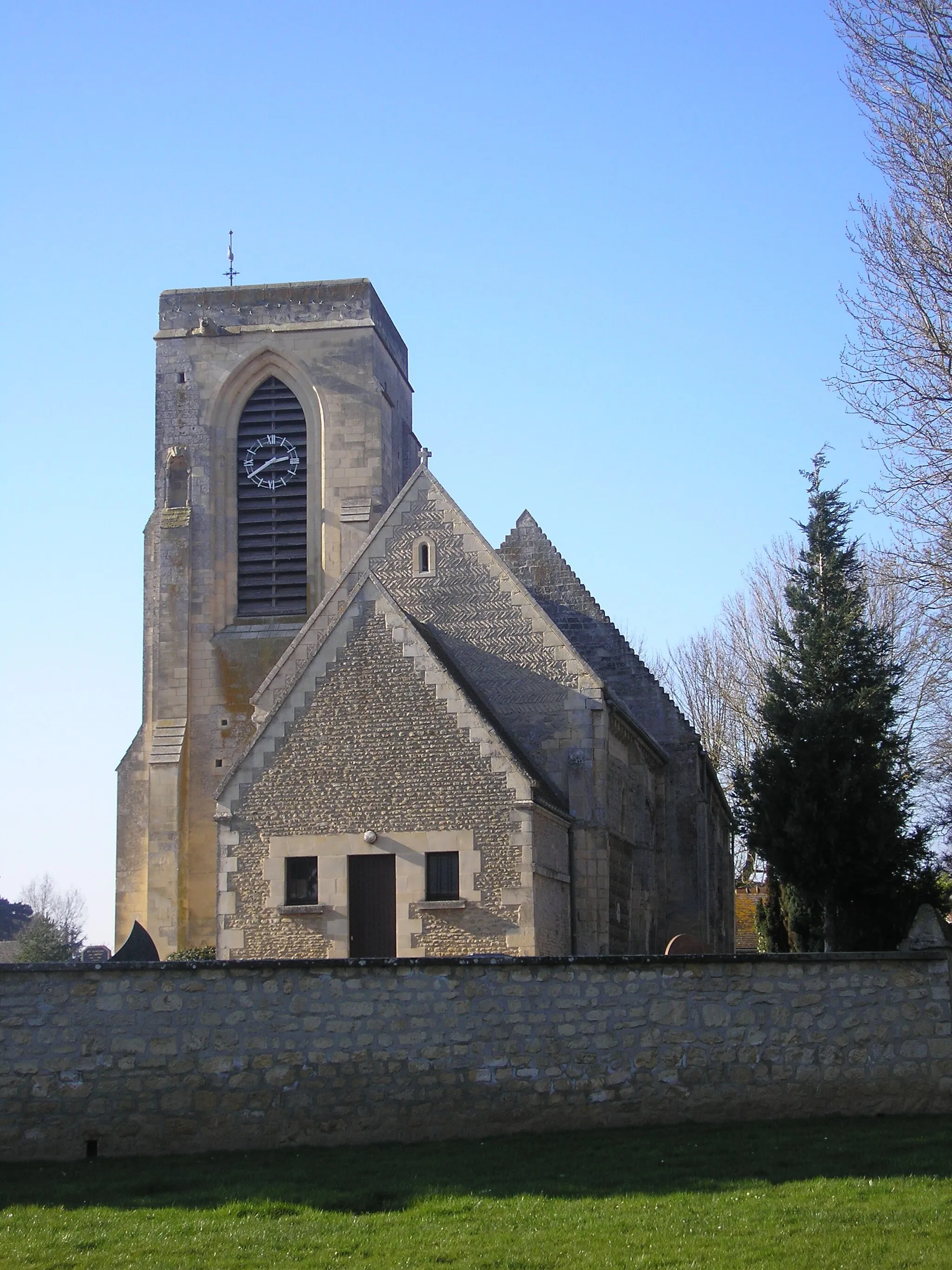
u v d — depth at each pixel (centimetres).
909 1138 1912
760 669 5853
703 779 4481
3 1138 2036
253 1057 2055
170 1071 2052
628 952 3953
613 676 4447
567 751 3712
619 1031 2083
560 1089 2062
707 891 4438
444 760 3388
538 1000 2080
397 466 5575
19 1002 2069
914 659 4425
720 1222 1547
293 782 3447
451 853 3359
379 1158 1925
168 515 5188
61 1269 1472
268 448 5231
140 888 5025
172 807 4947
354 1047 2059
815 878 3491
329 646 3481
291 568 5169
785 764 3531
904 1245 1445
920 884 3503
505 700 3775
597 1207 1630
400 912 3341
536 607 3812
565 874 3591
